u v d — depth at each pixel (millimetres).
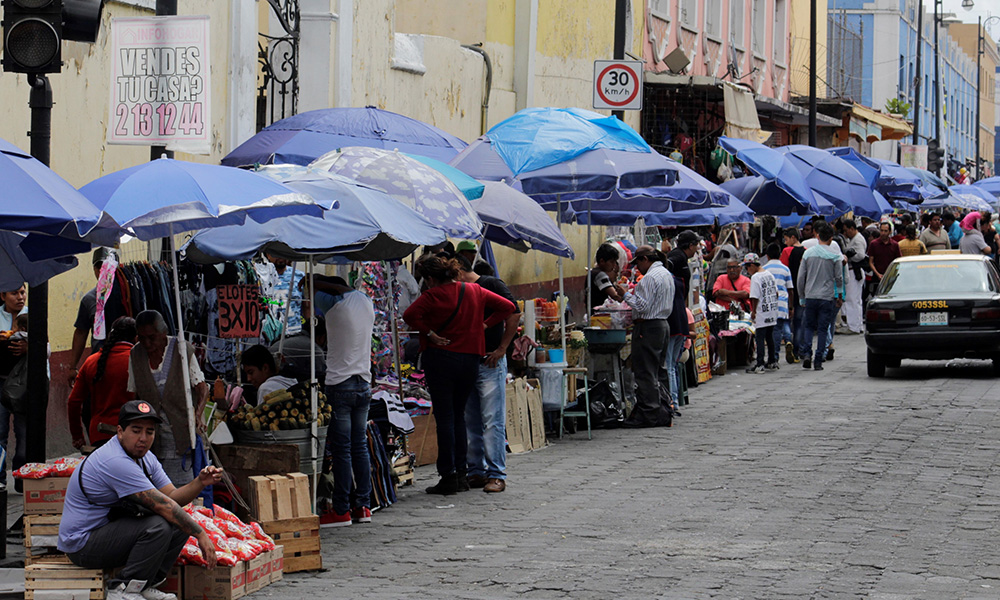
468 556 10234
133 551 8609
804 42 49406
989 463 14109
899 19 75625
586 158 15984
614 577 9406
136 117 10531
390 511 12305
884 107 74375
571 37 29766
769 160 25188
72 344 12898
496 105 26641
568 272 30312
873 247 31828
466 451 13305
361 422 11820
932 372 23438
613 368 18078
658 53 34938
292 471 10742
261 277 14891
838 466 14047
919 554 10023
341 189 10859
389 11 21828
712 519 11453
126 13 15180
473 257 15273
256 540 9508
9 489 12820
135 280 12031
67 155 14109
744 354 25234
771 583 9164
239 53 17562
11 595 8891
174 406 9984
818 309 24031
